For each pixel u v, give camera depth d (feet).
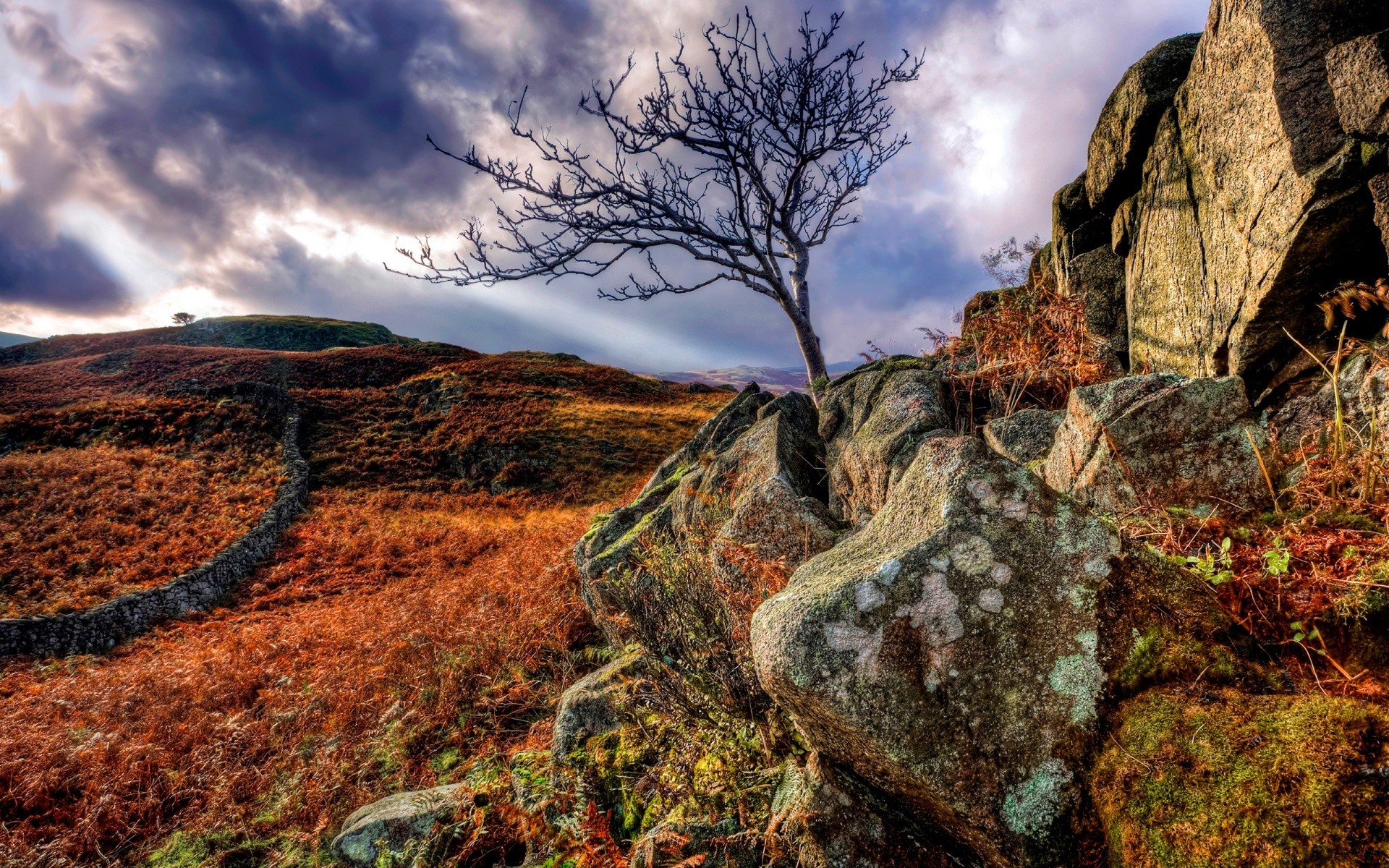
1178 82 13.14
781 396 19.53
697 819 7.83
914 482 7.06
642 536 17.63
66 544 57.67
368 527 71.77
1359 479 6.74
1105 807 4.72
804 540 12.31
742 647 9.07
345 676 22.49
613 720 11.81
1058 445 9.88
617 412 127.54
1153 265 13.52
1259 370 10.22
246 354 187.42
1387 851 3.58
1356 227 8.63
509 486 95.04
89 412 99.66
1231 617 5.38
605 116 25.49
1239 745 4.42
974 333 15.30
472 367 152.35
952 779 5.18
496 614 23.45
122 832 16.46
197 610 50.57
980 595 5.64
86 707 26.55
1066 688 5.24
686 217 27.09
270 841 14.74
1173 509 7.45
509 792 11.20
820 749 6.52
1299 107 9.11
